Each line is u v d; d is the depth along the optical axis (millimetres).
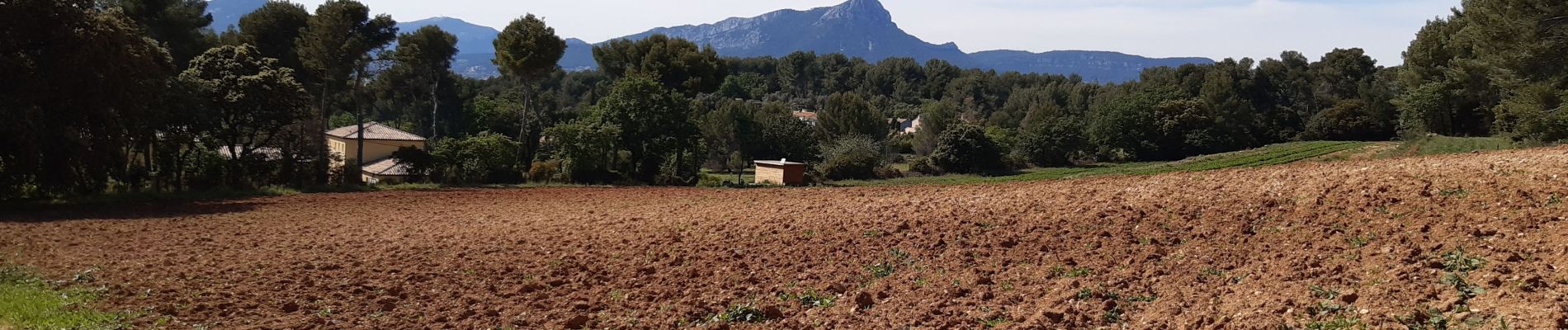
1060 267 11820
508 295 13008
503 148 53406
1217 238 12617
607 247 17109
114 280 14328
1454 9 61250
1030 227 14953
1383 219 12109
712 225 18844
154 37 51031
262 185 42344
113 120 32062
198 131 38438
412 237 20578
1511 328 7191
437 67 81688
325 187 40969
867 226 16594
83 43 30109
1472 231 10562
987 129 98500
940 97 163500
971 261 12898
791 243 15781
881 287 11734
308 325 11039
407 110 103062
